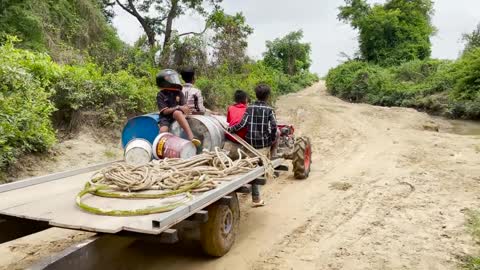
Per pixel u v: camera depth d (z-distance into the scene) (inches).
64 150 331.6
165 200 157.9
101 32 611.2
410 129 601.0
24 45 454.3
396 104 1111.0
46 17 506.9
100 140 370.6
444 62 1244.5
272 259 183.8
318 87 1956.2
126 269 171.3
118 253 182.7
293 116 739.4
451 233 209.0
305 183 305.3
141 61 574.2
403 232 211.6
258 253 189.5
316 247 196.4
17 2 472.1
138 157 206.8
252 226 222.5
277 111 799.1
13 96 291.1
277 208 251.8
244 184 187.2
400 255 186.5
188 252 189.2
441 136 526.6
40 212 149.5
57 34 513.3
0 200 164.9
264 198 271.4
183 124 220.8
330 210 246.4
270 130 238.7
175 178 172.4
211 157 197.3
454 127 755.4
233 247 194.7
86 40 565.9
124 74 434.3
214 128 231.5
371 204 254.5
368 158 390.6
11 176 275.9
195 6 984.3
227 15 759.7
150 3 983.0
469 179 306.0
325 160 387.5
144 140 212.4
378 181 306.5
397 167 348.8
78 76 385.7
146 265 175.8
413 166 351.6
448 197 265.0
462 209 241.6
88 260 136.3
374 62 1599.4
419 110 1000.2
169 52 656.4
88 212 148.5
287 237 208.2
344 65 1542.8
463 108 861.2
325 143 481.4
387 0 1660.9
